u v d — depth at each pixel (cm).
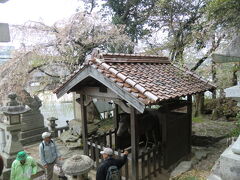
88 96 621
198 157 641
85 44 1060
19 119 754
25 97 1030
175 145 618
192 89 588
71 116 1448
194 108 1154
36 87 1149
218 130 822
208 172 535
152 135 707
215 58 248
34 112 1054
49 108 1226
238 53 226
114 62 564
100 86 580
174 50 1042
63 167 412
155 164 572
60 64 1032
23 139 998
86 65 541
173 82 588
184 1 1020
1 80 1016
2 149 809
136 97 455
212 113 1038
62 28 1053
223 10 406
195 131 821
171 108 602
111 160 478
